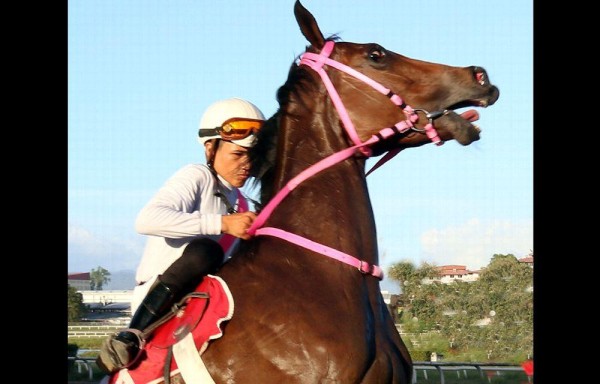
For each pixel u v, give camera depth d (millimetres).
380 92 3568
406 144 3645
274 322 3217
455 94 3584
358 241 3453
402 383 3336
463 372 13719
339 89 3611
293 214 3475
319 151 3580
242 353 3223
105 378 3562
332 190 3512
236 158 3787
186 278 3400
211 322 3273
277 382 3160
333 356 3137
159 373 3344
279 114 3658
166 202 3520
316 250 3373
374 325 3318
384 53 3646
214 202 3730
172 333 3363
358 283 3363
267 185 3643
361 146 3568
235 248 3889
